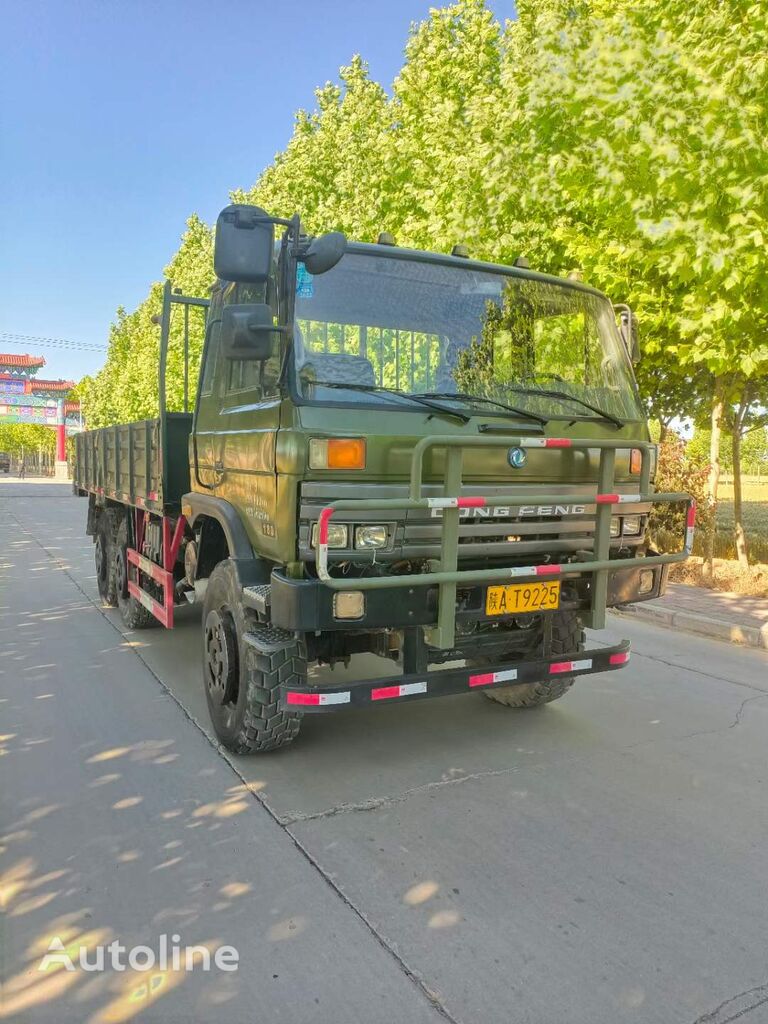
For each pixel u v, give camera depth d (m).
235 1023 2.41
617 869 3.30
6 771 4.21
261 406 4.04
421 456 3.51
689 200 6.37
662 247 6.66
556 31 7.39
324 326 3.84
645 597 4.54
